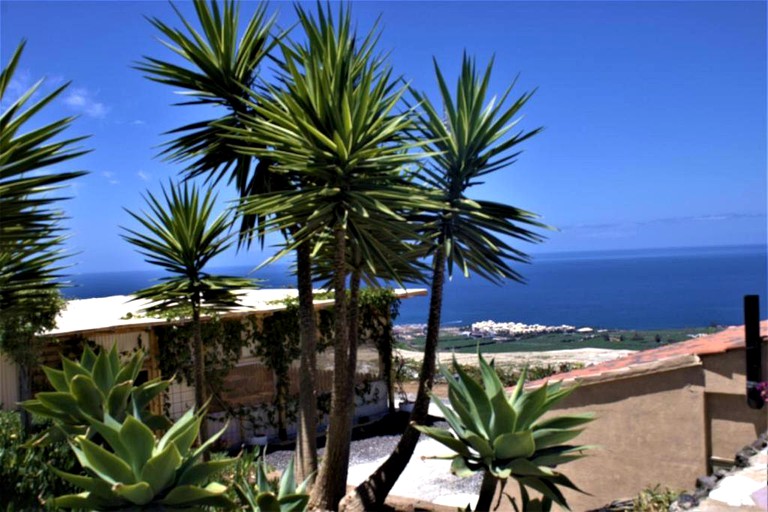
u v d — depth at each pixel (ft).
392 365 58.65
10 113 20.25
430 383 29.27
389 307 58.65
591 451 25.45
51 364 41.93
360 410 56.70
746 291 404.77
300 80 25.93
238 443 49.85
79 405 18.45
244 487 17.90
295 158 25.64
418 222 29.71
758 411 22.68
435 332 29.35
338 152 25.32
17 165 20.22
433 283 29.58
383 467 29.25
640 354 30.04
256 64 30.40
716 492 14.24
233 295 35.14
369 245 27.27
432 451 45.83
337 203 25.96
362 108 25.54
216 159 31.60
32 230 21.40
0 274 23.91
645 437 24.53
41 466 21.13
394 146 26.96
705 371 23.41
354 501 28.40
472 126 29.45
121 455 14.39
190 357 47.19
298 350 52.80
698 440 23.53
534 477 16.98
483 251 29.66
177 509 14.08
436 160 29.76
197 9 29.27
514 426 16.96
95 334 42.75
